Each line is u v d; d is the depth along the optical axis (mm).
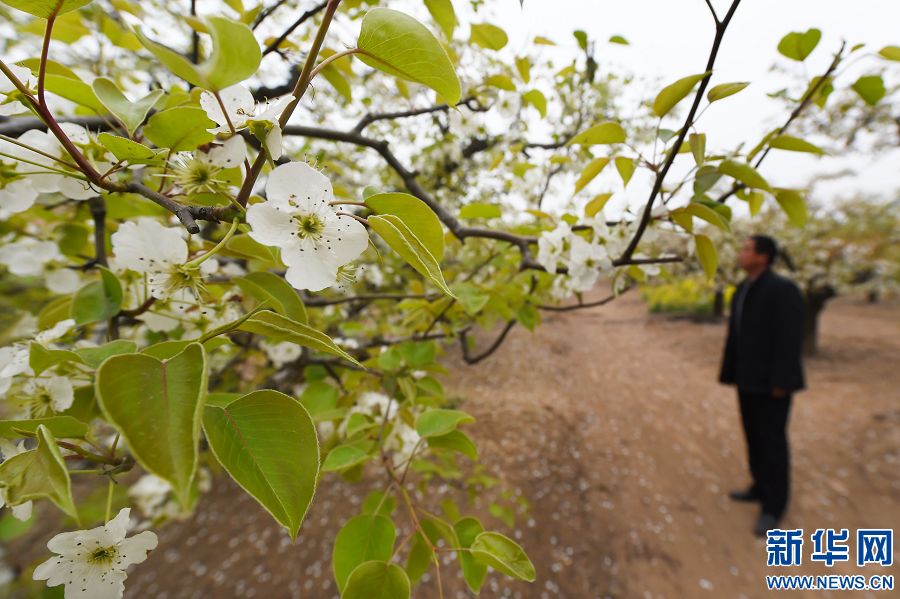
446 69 559
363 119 1402
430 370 1457
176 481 364
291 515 466
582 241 1267
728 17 755
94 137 686
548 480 3736
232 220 554
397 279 3076
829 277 7637
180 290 744
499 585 2602
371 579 712
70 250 1125
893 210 9141
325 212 570
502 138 2363
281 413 505
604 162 1166
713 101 855
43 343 760
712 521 3248
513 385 6086
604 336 10102
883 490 3527
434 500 3213
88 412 739
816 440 4395
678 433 4750
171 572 2645
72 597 571
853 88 1092
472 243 2256
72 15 1067
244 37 418
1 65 451
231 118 586
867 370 6727
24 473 450
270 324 500
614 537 3062
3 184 661
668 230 1229
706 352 8172
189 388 414
